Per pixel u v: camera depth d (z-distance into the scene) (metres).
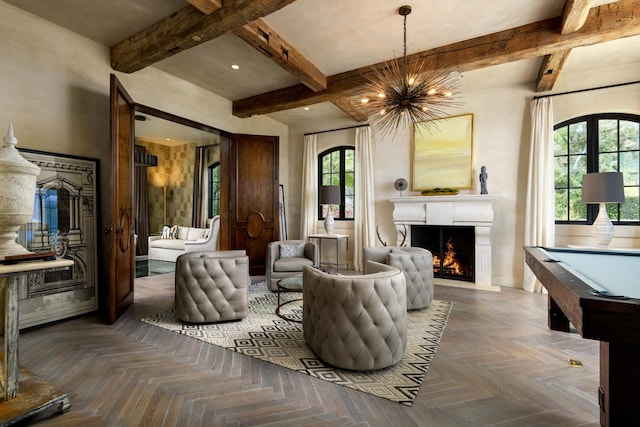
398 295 2.32
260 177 5.78
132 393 1.97
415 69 3.85
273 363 2.37
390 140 5.91
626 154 4.28
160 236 8.37
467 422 1.70
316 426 1.67
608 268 2.00
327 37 3.55
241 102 5.60
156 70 4.41
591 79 4.39
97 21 3.35
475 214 4.88
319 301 2.36
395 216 5.54
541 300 4.08
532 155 4.62
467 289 4.67
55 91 3.38
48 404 1.71
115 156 3.31
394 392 1.99
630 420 1.27
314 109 6.12
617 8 2.95
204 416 1.75
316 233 6.77
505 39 3.41
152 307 3.81
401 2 2.95
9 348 1.76
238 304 3.25
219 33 3.07
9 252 1.83
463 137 5.20
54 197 3.33
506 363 2.37
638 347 1.26
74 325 3.20
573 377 2.17
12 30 3.07
